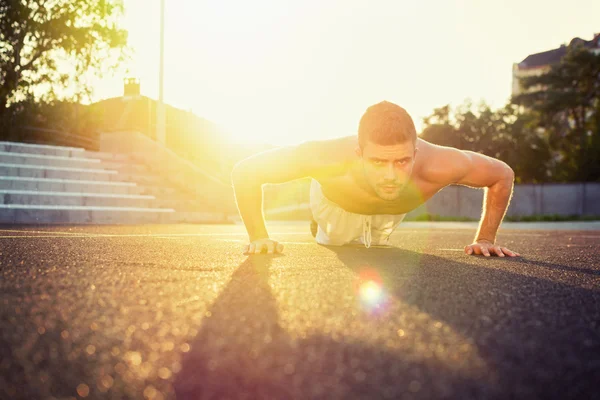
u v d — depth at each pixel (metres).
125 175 13.01
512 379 0.84
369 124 2.60
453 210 25.64
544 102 41.16
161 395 0.76
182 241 4.29
